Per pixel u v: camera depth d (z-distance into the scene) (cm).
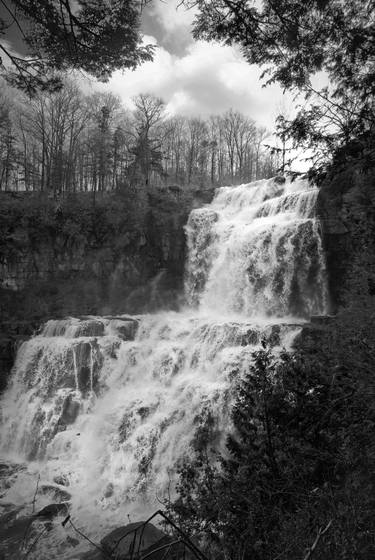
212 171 5338
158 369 1711
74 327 1984
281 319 2006
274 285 2116
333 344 542
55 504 1162
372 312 632
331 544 270
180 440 1357
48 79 606
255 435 470
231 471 465
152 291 2722
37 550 962
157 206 2956
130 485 1295
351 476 377
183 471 520
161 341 1838
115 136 3866
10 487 1304
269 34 459
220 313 2367
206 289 2511
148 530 671
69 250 2825
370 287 677
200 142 5419
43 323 2153
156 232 2816
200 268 2591
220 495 427
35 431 1661
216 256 2500
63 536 1023
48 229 2788
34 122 3175
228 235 2462
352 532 269
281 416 459
